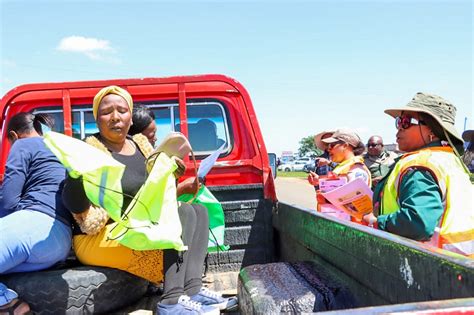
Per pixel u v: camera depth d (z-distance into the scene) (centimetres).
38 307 260
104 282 277
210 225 359
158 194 256
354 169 463
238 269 403
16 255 257
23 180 279
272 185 412
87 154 238
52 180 281
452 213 252
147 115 388
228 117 432
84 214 270
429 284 165
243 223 407
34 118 312
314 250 295
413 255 175
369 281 212
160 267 295
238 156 425
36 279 261
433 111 280
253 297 227
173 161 262
